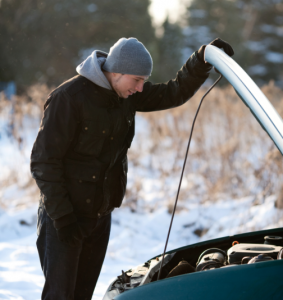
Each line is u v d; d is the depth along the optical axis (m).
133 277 3.56
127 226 8.05
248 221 7.29
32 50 33.38
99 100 3.65
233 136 9.62
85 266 4.05
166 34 46.41
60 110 3.54
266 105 2.78
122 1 37.47
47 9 34.16
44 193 3.52
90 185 3.72
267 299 2.49
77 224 3.61
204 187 9.22
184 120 10.92
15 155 10.02
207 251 3.64
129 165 11.02
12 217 8.20
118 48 3.60
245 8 52.06
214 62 3.30
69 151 3.69
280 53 51.44
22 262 6.43
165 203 8.88
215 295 2.55
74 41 34.97
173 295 2.63
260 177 8.04
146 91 4.17
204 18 53.41
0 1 32.78
